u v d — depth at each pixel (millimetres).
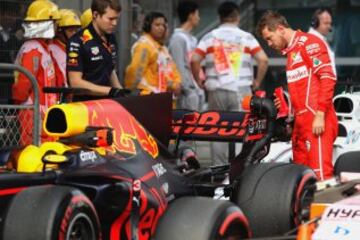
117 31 28406
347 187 14906
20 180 13438
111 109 15367
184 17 29234
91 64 19438
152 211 15102
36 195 12953
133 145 15461
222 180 19484
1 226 13188
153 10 32250
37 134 18531
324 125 19922
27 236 12625
